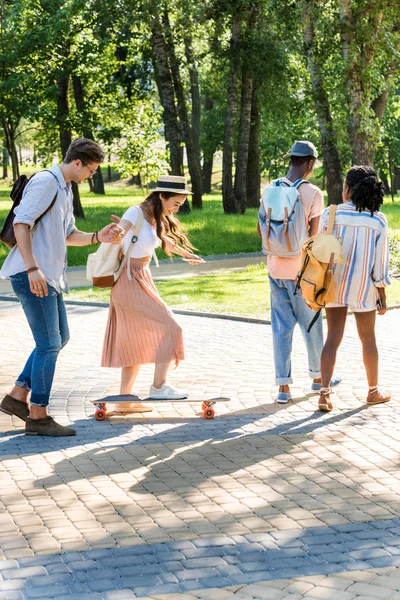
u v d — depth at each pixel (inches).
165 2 1312.7
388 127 2177.7
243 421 267.9
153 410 280.4
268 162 2359.7
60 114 1439.5
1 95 1390.3
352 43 970.7
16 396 260.8
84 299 565.0
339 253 268.4
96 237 255.4
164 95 1471.5
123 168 1782.7
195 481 212.5
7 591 152.4
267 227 286.8
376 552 170.1
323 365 278.2
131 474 217.5
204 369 342.0
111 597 150.4
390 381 321.1
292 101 1369.3
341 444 243.9
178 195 266.5
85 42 1364.4
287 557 167.6
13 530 180.4
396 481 213.2
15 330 446.0
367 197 275.3
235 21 1307.8
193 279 681.0
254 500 199.3
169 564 164.2
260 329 442.9
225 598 150.3
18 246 238.2
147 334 268.1
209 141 2559.1
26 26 1355.8
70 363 355.9
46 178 242.7
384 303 283.1
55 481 211.6
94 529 181.2
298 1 1011.9
